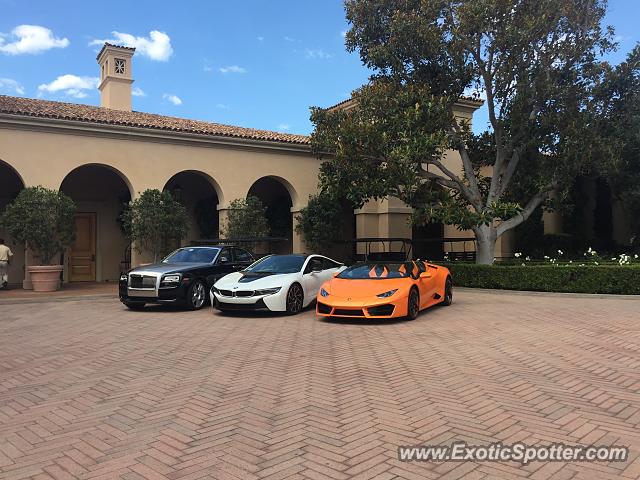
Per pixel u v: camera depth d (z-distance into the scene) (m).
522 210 18.48
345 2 17.19
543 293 14.73
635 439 3.87
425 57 16.55
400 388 5.28
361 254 21.80
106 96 24.84
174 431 4.15
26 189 14.92
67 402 4.98
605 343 7.55
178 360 6.73
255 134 20.95
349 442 3.87
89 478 3.34
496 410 4.56
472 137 19.61
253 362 6.55
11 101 17.70
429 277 11.15
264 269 11.86
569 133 15.83
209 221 21.64
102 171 20.47
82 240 20.17
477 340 7.85
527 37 14.90
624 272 13.86
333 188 17.34
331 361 6.56
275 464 3.51
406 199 17.14
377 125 15.73
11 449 3.84
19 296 14.32
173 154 18.58
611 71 16.09
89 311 11.97
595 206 27.33
